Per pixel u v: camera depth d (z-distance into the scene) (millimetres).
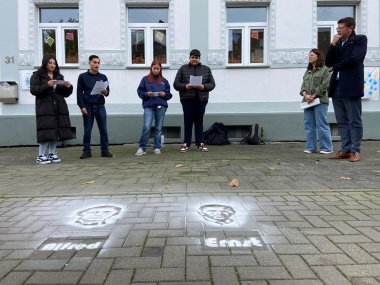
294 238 3129
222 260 2725
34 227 3502
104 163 7223
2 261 2766
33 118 10836
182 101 8633
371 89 10742
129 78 10859
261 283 2383
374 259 2709
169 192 4664
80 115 10805
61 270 2602
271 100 10836
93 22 10773
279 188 4859
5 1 10781
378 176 5539
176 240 3115
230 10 10953
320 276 2463
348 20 6609
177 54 10781
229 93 10852
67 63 11023
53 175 6066
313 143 8344
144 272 2551
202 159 7492
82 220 3684
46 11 11016
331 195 4492
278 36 10773
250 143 10336
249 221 3570
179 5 10711
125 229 3395
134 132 10828
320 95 7988
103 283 2406
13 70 10852
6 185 5328
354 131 6824
